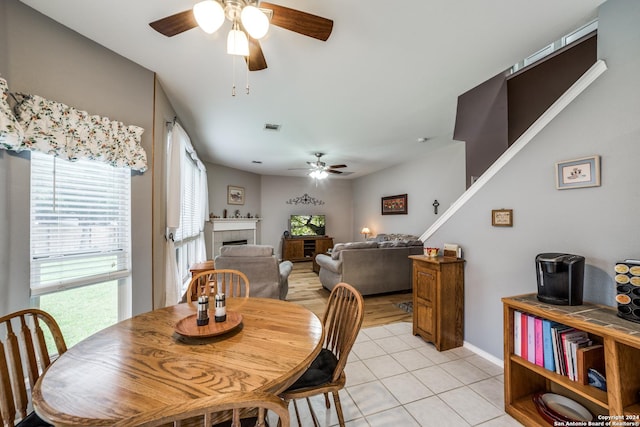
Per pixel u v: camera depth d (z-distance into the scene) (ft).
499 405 5.67
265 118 11.03
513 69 8.30
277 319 4.79
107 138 6.37
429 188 17.38
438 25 5.72
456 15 5.42
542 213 6.14
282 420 2.03
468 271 8.14
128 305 7.14
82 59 6.10
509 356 5.53
